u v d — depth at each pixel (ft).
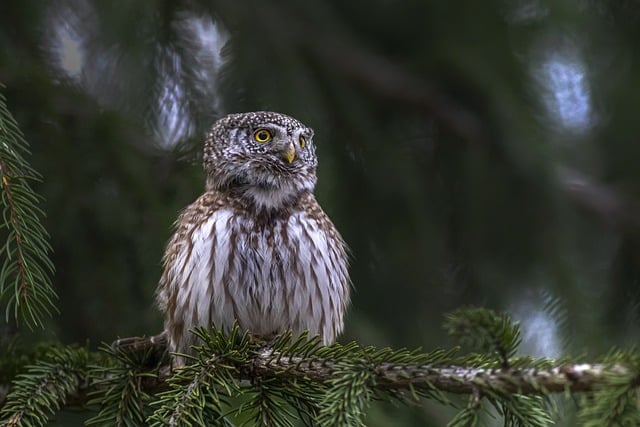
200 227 29.89
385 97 42.37
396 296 39.81
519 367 20.54
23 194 23.24
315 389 23.59
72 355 27.48
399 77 42.01
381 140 40.40
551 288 37.91
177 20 37.09
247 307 29.37
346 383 21.99
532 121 39.73
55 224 34.32
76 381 27.25
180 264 29.84
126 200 34.35
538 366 20.36
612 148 43.62
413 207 39.93
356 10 42.83
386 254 40.22
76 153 34.35
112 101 37.06
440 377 21.43
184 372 24.04
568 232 39.14
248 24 37.70
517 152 39.34
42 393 26.05
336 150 39.91
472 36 40.98
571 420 27.86
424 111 42.19
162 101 36.99
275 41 37.78
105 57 36.83
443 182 42.63
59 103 34.37
